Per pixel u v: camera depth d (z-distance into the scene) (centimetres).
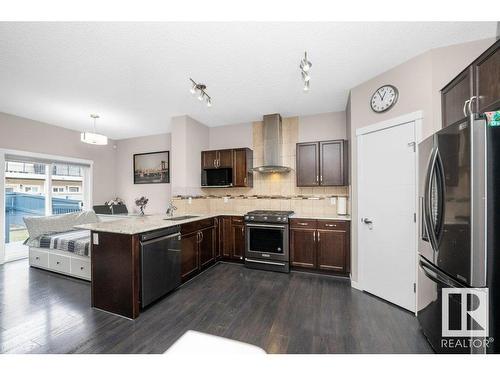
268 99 320
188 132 386
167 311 219
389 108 235
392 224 232
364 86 264
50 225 366
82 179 490
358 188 269
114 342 172
